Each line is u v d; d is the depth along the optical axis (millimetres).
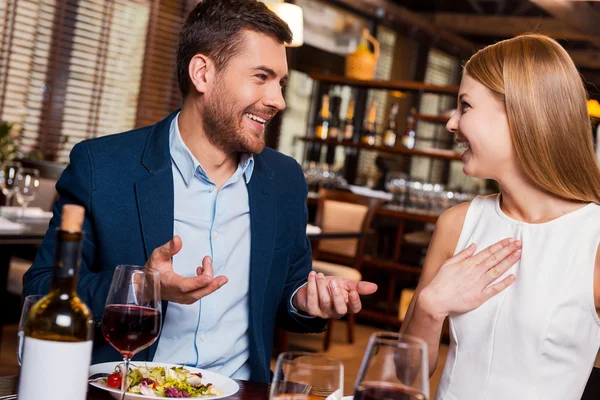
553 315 1552
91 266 1758
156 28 6387
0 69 5445
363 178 8547
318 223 5504
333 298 1490
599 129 5574
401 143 7172
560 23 9750
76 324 1023
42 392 1000
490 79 1550
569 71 1530
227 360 1798
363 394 974
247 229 1837
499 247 1546
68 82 5867
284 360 970
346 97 8438
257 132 1764
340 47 8531
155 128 1820
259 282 1812
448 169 9781
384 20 9086
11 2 5387
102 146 1770
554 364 1558
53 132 5820
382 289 6484
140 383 1340
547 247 1595
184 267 1763
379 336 1007
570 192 1578
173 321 1733
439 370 4605
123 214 1728
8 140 5121
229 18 1706
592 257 1567
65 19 5730
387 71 9391
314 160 6934
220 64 1706
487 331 1584
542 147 1534
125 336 1197
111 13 6023
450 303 1516
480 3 10031
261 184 1861
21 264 3934
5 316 4082
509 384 1561
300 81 8016
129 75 6262
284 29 1737
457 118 1644
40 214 3783
